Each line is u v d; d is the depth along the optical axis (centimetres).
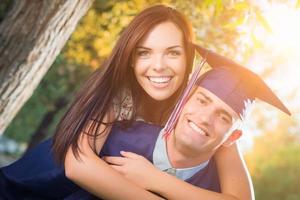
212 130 372
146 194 374
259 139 2055
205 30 646
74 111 386
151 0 673
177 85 386
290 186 2109
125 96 393
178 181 375
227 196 384
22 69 581
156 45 380
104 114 385
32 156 402
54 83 1154
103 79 389
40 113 1354
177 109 379
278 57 1011
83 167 376
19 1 582
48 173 389
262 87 388
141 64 383
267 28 528
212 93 372
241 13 553
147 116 404
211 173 395
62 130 385
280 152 2102
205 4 583
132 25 384
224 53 629
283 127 2091
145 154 386
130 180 377
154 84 382
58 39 584
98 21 764
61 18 578
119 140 388
